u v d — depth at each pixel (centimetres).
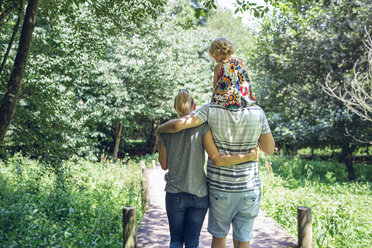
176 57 1884
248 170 262
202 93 2084
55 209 696
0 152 722
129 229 400
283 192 851
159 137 286
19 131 675
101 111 1647
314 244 509
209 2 493
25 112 655
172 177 278
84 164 1217
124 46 1636
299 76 1468
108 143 2292
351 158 1511
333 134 1286
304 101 1405
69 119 761
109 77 1600
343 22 1255
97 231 586
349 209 737
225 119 258
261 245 443
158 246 436
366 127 1282
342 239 552
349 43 1264
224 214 267
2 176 853
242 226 271
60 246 501
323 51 1315
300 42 1356
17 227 549
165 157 283
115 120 1736
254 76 1753
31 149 685
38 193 828
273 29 1462
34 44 704
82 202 766
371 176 1554
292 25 1412
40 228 546
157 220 566
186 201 273
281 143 1878
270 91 1562
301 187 1056
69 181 787
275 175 1273
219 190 262
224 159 258
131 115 1733
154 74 1716
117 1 707
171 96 1845
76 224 647
